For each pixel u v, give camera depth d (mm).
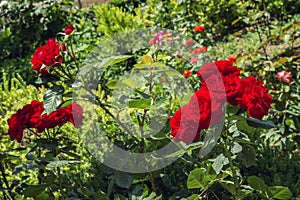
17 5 7832
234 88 2320
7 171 3721
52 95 2500
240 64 5672
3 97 5590
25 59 7434
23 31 7914
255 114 2320
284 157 3762
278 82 4645
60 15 7941
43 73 2617
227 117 2521
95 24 7738
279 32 6504
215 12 7215
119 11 7426
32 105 2736
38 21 7848
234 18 7316
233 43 6699
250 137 3432
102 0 9773
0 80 7090
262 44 4926
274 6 7156
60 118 2730
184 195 3035
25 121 2705
